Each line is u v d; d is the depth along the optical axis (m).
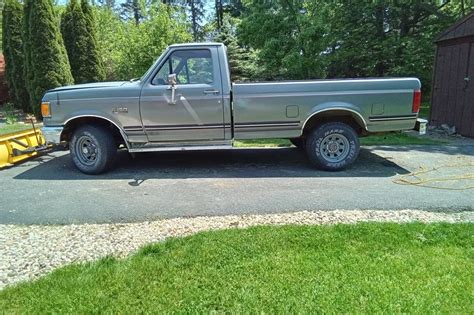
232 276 2.46
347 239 2.98
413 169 5.39
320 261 2.64
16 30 13.73
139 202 4.02
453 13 14.49
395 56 15.73
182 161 6.02
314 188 4.48
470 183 4.67
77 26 12.99
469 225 3.25
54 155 6.48
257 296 2.24
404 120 5.06
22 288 2.35
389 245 2.88
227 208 3.80
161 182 4.81
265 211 3.70
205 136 5.12
